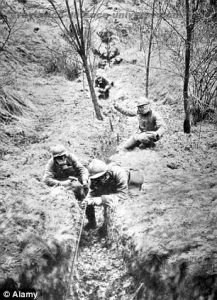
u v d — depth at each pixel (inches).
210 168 247.1
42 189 224.4
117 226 201.6
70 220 203.0
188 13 265.6
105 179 202.8
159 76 398.6
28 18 541.6
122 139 304.8
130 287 179.6
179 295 162.6
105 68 437.1
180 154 266.2
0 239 185.2
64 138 291.0
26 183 229.3
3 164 252.4
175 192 221.3
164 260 173.3
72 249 188.9
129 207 208.2
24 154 269.0
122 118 339.3
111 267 191.9
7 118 312.0
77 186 224.5
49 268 175.9
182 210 203.6
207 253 171.5
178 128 308.5
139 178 216.4
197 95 320.8
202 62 314.2
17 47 449.1
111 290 181.6
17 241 184.5
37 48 465.7
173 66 401.4
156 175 241.3
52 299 169.3
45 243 185.3
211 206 205.6
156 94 380.5
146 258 177.6
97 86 387.5
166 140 286.0
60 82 407.8
